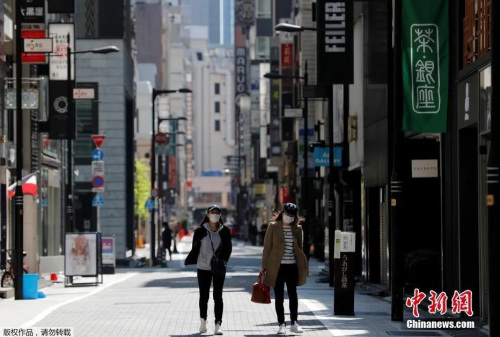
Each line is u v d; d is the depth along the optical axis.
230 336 37.19
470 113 44.56
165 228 135.25
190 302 54.25
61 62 94.00
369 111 72.69
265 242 37.81
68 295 63.53
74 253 74.69
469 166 46.59
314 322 42.34
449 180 48.31
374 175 70.81
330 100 76.06
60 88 92.69
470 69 44.06
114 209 139.50
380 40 68.19
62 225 112.38
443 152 49.25
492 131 29.86
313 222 121.31
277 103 185.50
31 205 84.56
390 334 37.84
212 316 45.31
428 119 45.56
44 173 98.44
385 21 66.44
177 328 40.00
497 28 29.72
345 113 69.06
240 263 116.81
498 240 29.78
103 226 139.62
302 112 108.75
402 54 45.94
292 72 164.62
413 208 60.91
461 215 46.62
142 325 41.25
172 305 52.03
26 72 84.69
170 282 77.81
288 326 40.50
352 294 45.69
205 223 38.31
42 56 76.75
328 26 68.44
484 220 44.06
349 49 68.44
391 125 44.72
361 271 81.62
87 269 74.69
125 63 142.25
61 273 93.62
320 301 54.50
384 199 69.50
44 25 84.75
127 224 150.38
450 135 48.06
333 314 45.97
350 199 75.38
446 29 46.19
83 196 139.62
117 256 139.00
